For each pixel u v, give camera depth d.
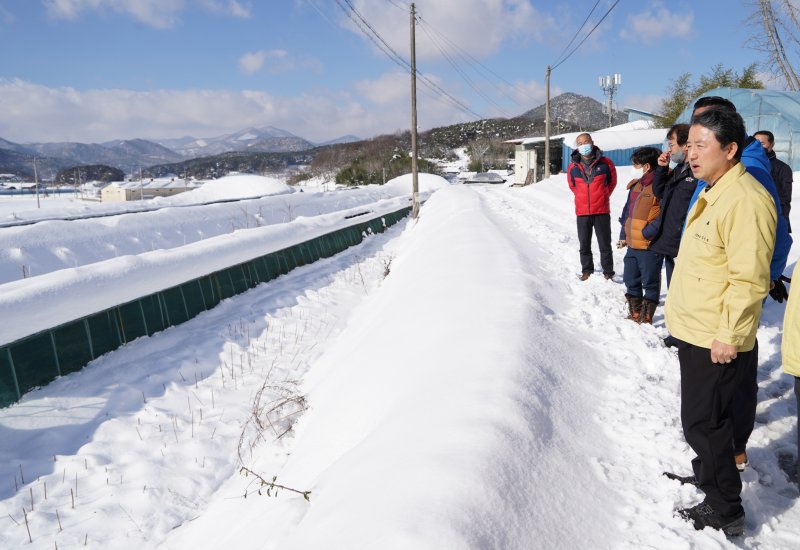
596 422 3.37
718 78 32.50
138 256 8.58
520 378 3.49
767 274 2.32
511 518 2.27
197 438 5.00
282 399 5.36
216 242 10.84
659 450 3.05
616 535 2.39
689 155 2.52
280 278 11.70
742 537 2.47
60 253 10.86
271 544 2.69
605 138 38.78
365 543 2.12
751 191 2.35
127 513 3.96
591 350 4.54
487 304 5.22
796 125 17.83
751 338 2.45
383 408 3.80
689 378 2.55
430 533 2.07
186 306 8.44
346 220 17.88
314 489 3.04
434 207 20.28
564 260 8.57
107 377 6.13
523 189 29.94
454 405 3.17
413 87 22.89
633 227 5.41
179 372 6.43
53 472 4.43
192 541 3.60
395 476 2.54
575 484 2.66
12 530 3.73
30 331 5.81
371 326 6.52
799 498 2.75
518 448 2.74
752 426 2.84
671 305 2.70
